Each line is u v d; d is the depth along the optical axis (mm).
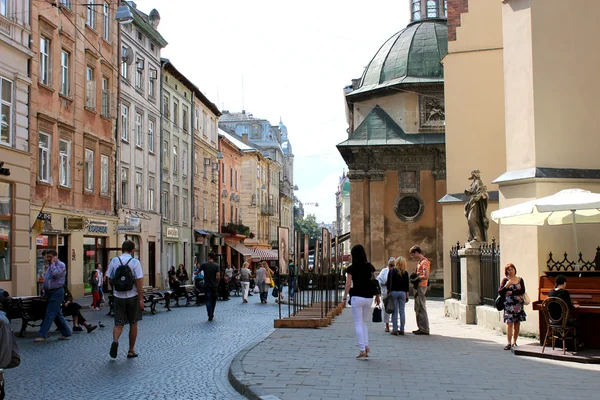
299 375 9547
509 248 14969
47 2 26922
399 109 41344
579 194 12375
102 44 33406
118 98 35438
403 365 10516
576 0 14766
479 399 7941
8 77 23359
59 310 14898
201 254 54750
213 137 59062
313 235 154875
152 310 23094
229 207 65812
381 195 39938
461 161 26828
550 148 14453
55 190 27672
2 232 22734
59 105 28078
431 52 42406
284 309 24891
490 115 26641
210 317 19969
